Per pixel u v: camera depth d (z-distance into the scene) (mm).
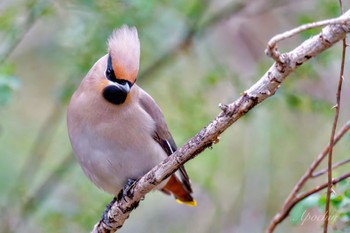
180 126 13734
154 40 13922
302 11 13883
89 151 9812
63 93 13391
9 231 13664
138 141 9805
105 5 12984
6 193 14023
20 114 15641
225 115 7348
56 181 14086
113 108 9570
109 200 13227
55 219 13250
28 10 13328
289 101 12930
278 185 14633
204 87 13852
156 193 15492
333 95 14180
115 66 9320
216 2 14906
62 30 13875
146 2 12641
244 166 14648
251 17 14695
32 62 15266
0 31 13500
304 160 14594
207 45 14375
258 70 13336
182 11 13953
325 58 12836
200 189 14898
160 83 15172
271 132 14398
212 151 14109
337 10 12562
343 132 8648
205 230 14625
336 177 9148
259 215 14047
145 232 15242
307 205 8820
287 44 14992
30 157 14703
